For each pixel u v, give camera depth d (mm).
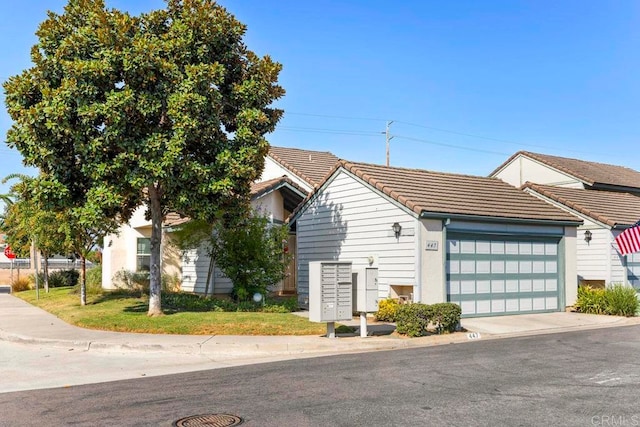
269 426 6523
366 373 9523
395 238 16875
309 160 30703
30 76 14258
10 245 32094
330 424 6559
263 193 22484
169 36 14742
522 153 33250
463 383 8664
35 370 10406
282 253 19656
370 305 13461
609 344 12758
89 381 9398
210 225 19047
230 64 15898
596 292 19094
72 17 14734
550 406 7262
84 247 18953
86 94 13695
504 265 18125
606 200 23734
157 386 8828
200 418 6910
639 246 20156
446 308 14336
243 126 15344
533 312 18688
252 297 19141
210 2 15352
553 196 22234
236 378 9320
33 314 19078
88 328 14938
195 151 15469
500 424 6480
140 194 15625
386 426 6441
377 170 18953
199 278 22359
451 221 16766
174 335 13641
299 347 12383
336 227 19344
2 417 7168
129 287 24047
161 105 14266
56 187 14414
